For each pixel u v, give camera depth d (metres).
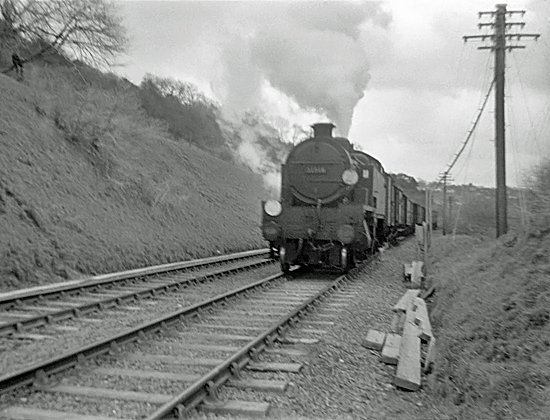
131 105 27.75
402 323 9.10
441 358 7.02
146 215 19.52
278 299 11.57
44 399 5.39
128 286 13.09
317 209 15.07
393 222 25.25
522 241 10.96
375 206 17.66
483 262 12.13
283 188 15.83
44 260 12.86
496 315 7.68
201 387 5.51
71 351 6.31
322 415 5.35
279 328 8.37
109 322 9.05
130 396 5.48
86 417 4.95
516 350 6.46
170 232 19.80
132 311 10.12
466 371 6.18
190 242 20.36
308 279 15.14
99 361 6.62
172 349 7.34
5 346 7.34
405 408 5.66
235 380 6.12
